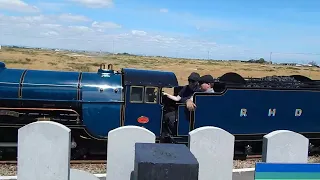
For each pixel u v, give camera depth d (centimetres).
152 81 936
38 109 916
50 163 432
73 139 940
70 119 936
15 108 912
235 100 989
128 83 926
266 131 1023
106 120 930
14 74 941
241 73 5059
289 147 468
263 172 413
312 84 1136
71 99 925
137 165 338
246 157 1006
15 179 715
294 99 1043
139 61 7650
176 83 953
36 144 429
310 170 418
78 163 905
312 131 1067
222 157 467
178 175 335
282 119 1037
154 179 334
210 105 969
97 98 927
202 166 464
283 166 415
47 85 924
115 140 460
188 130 956
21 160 431
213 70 5394
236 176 785
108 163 463
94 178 488
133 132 461
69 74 963
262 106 1013
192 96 957
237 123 996
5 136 916
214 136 462
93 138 930
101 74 970
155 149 365
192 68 5694
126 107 931
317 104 1066
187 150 368
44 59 5884
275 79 1171
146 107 938
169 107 1013
